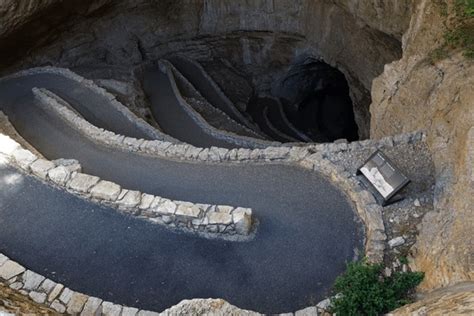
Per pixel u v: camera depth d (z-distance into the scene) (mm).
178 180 11438
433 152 10492
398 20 17031
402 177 9461
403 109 12477
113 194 9992
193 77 26094
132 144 12930
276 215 10172
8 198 10422
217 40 27172
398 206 9680
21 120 16078
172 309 6887
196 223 9539
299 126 28500
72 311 7949
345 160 11055
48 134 14766
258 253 9352
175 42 26797
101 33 24109
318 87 29875
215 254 9344
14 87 18953
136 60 25500
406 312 6328
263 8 24984
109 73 23062
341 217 9977
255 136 19562
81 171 11625
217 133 18531
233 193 10859
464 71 10125
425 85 11344
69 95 18375
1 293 7387
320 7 22781
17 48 20594
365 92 22562
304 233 9719
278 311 8391
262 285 8789
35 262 9219
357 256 9195
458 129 9203
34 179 10805
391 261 8672
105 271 9086
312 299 8508
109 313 7930
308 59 26359
